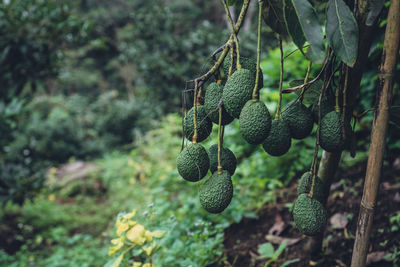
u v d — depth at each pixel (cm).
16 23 396
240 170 340
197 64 706
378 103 126
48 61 419
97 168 743
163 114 745
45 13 408
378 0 124
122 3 1627
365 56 136
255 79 118
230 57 123
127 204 530
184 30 800
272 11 127
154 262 234
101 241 451
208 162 127
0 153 488
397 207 245
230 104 117
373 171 131
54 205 607
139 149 736
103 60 1598
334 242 237
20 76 416
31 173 484
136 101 1062
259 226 285
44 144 829
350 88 141
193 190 352
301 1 111
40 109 1074
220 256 260
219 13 1362
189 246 246
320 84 154
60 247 432
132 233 193
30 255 436
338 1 116
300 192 136
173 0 1388
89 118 1055
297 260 216
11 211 568
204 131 130
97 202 616
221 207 122
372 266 213
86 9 1684
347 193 281
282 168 332
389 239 225
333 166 176
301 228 127
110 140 967
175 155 565
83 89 1594
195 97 125
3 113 409
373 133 129
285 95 339
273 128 127
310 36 110
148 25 725
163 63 701
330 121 130
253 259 251
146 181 592
